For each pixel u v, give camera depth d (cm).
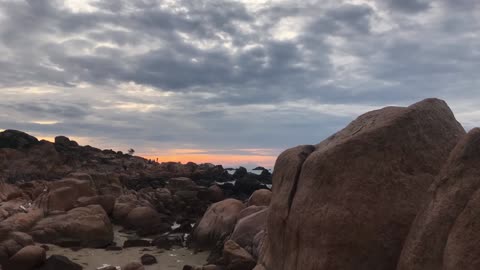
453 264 445
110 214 2056
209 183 4269
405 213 601
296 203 689
